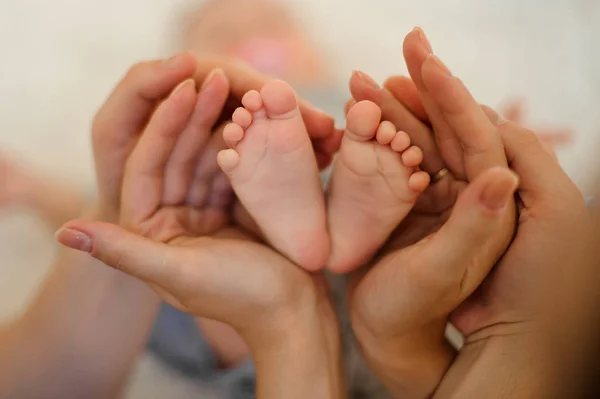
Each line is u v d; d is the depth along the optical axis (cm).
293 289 59
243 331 60
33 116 95
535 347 52
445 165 57
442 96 50
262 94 52
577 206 50
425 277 49
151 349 86
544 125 87
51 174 91
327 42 99
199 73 58
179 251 53
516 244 52
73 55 99
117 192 63
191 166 59
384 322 55
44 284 74
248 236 64
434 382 60
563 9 97
